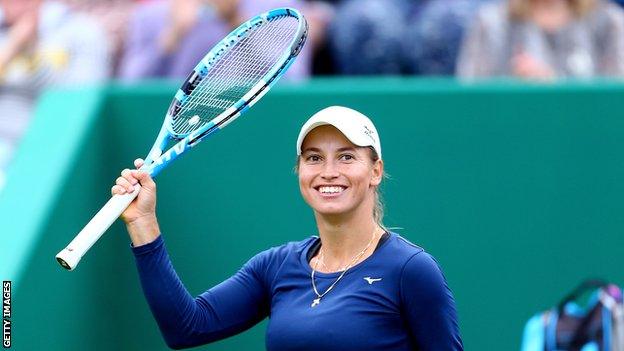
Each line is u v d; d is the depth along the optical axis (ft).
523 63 86.99
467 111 74.59
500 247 74.79
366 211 50.26
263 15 54.49
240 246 74.74
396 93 74.28
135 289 74.79
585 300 74.74
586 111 75.00
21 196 68.13
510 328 74.84
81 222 71.67
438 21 97.04
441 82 75.46
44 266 66.23
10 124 79.77
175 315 51.34
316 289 49.80
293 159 74.43
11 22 87.92
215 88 55.67
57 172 69.87
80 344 70.64
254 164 74.54
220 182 74.64
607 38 88.74
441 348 49.14
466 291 74.69
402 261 49.01
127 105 75.00
